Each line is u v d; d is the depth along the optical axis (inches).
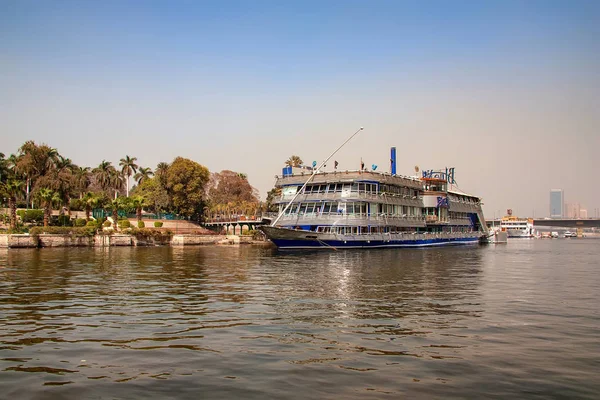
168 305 825.5
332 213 2655.0
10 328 648.4
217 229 5157.5
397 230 3014.3
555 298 922.7
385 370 477.1
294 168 2861.7
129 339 591.5
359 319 709.3
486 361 506.6
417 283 1157.1
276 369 478.9
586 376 461.7
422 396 412.8
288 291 1004.6
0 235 2913.4
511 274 1402.6
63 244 3159.5
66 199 3516.2
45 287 1064.8
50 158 4023.1
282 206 2881.4
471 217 4212.6
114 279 1228.5
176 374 464.8
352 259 2012.8
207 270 1492.4
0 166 4035.4
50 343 572.1
